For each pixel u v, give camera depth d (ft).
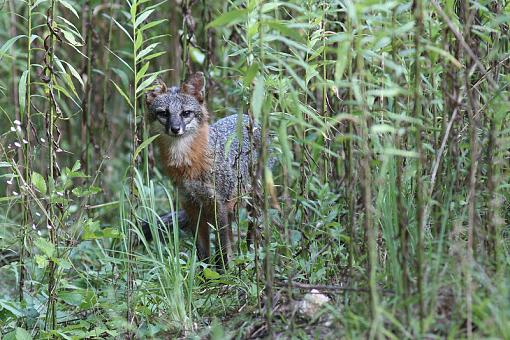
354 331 24.91
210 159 44.80
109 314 34.63
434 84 31.01
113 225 47.50
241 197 39.17
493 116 28.60
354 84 25.11
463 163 31.53
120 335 33.32
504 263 26.37
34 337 34.40
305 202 34.55
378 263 31.04
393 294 26.48
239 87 42.96
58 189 35.24
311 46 33.68
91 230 34.42
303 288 30.25
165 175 49.01
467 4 28.32
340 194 36.91
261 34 27.17
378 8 26.08
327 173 40.09
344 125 36.01
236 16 25.26
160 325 32.78
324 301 29.12
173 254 37.63
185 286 34.96
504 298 23.22
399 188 26.61
